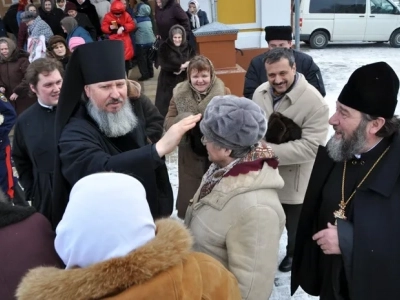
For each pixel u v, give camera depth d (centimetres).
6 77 502
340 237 147
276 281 271
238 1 771
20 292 89
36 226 129
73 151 153
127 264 85
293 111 233
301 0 1176
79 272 86
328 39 1196
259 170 149
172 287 89
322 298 170
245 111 145
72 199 92
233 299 107
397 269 142
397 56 1059
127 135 177
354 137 149
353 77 147
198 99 273
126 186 93
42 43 568
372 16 1166
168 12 626
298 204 249
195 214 160
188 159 241
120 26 642
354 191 154
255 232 143
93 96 161
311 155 227
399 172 144
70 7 664
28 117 236
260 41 791
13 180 319
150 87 681
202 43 430
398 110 584
